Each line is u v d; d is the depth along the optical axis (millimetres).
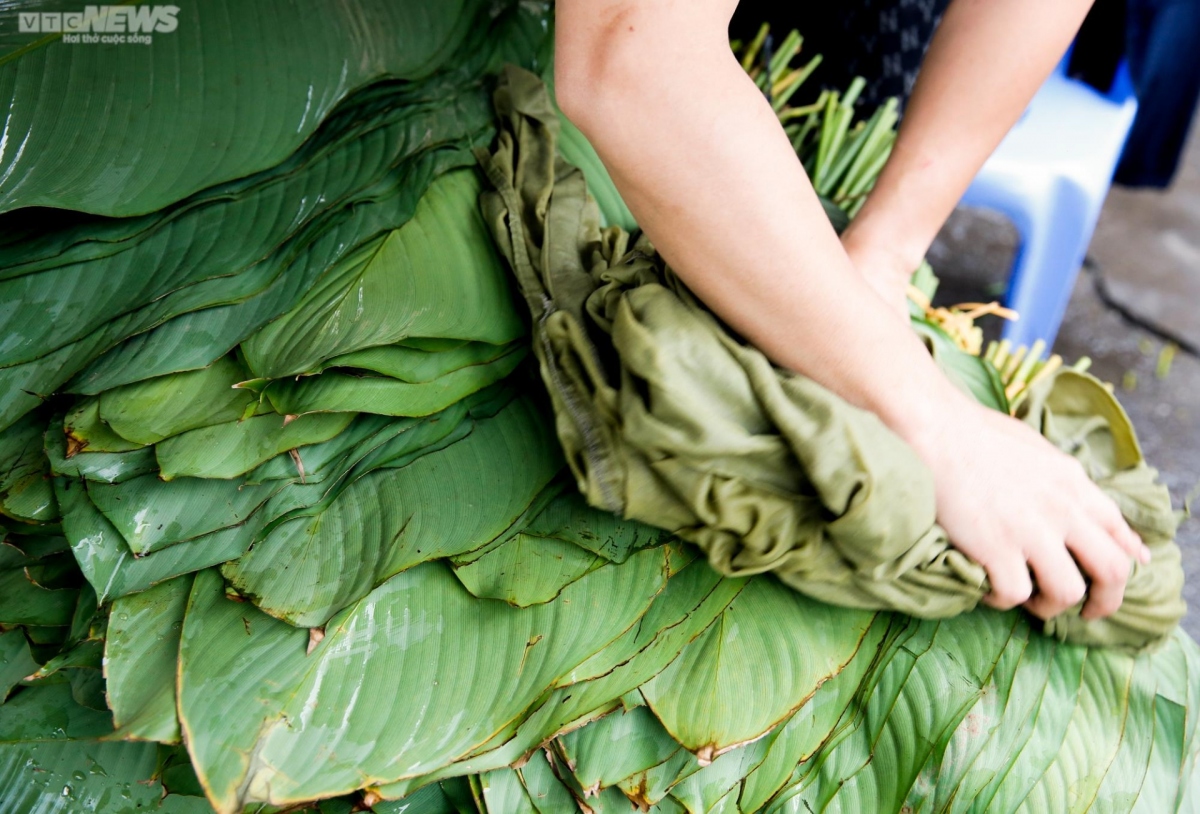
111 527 664
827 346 625
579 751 683
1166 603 779
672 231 598
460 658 667
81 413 680
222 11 744
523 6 967
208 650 634
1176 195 2662
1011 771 745
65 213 728
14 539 750
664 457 634
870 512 619
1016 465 684
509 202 794
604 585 694
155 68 718
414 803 717
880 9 1236
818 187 1143
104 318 686
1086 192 1566
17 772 718
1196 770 868
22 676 758
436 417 739
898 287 851
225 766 595
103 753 726
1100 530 707
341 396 688
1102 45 1698
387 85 840
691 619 702
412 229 774
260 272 718
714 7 547
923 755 723
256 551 673
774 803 719
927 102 838
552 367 698
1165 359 2121
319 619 645
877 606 707
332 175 766
